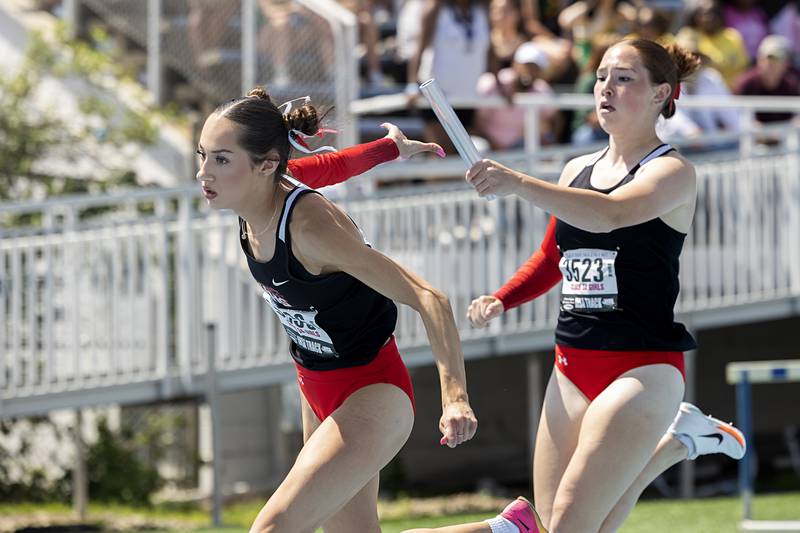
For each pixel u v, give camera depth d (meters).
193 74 39.22
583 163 14.38
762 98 38.03
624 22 38.75
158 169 39.44
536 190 12.47
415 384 37.81
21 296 29.14
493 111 35.19
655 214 13.12
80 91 39.12
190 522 30.48
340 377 12.59
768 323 36.84
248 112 11.91
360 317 12.34
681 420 15.43
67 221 29.92
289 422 39.66
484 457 37.34
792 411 37.28
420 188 30.61
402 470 36.47
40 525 29.81
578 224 12.73
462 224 30.89
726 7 42.34
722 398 36.94
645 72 13.70
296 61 35.59
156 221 29.31
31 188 36.50
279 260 11.98
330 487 11.84
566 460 14.22
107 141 37.69
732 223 32.09
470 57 34.91
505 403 37.31
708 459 36.41
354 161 13.92
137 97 39.75
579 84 35.81
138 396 29.05
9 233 28.50
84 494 32.34
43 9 44.44
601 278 13.76
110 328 29.02
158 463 38.25
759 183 32.28
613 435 13.23
